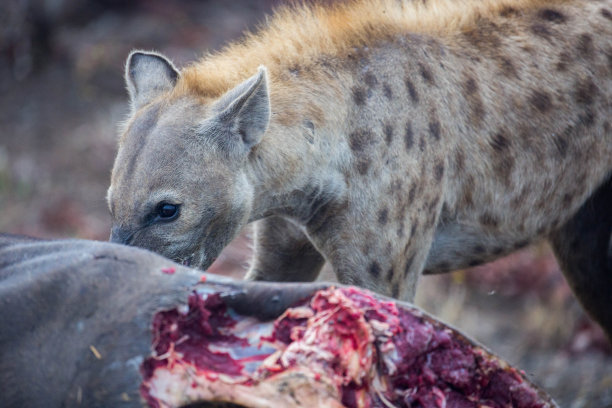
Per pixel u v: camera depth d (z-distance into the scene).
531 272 14.62
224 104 7.96
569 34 9.65
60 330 5.86
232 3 22.19
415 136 8.66
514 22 9.59
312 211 8.62
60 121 19.33
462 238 9.46
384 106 8.59
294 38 8.75
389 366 5.66
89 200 17.12
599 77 9.64
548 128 9.41
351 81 8.59
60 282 5.99
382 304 5.66
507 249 9.77
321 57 8.64
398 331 5.64
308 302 5.68
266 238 9.34
